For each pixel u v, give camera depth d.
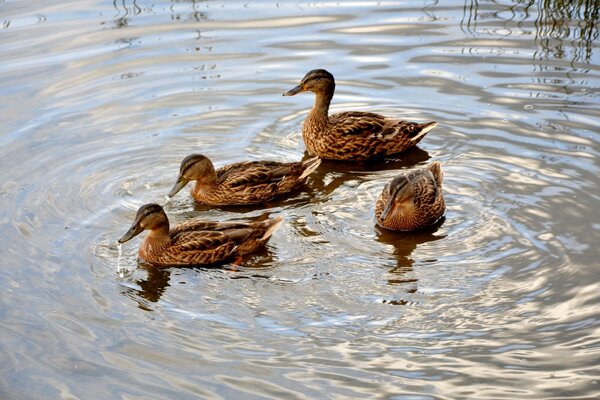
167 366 11.94
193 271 14.38
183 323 12.86
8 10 24.03
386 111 19.33
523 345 12.13
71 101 19.62
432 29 22.64
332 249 14.79
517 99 19.34
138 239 15.39
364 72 20.88
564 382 11.41
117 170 17.22
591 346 12.04
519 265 13.99
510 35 22.17
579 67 20.48
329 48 21.92
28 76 20.55
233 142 18.48
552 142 17.69
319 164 18.20
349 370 11.76
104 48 21.88
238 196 16.52
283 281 13.91
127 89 20.20
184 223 15.21
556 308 12.88
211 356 12.10
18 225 15.32
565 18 23.08
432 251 14.61
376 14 23.70
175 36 22.58
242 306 13.27
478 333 12.43
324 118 18.27
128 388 11.56
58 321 12.91
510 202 15.84
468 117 18.91
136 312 13.15
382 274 13.97
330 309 13.12
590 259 13.98
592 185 16.11
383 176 17.50
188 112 19.42
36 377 11.84
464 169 17.12
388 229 15.34
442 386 11.41
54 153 17.66
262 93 20.22
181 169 16.36
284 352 12.14
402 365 11.84
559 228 14.92
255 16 23.67
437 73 20.66
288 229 15.52
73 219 15.59
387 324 12.70
